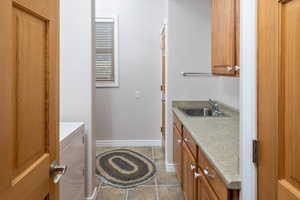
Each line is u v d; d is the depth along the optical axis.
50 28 1.13
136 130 5.38
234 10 1.91
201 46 3.86
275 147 0.93
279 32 0.89
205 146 1.77
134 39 5.26
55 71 1.20
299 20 0.79
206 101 3.89
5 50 0.76
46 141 1.12
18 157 0.87
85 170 2.90
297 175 0.80
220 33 2.31
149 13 5.23
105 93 5.32
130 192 3.33
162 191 3.35
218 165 1.40
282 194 0.88
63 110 2.90
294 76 0.82
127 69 5.30
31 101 0.97
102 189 3.41
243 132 1.16
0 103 0.74
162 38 4.83
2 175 0.75
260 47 1.04
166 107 4.07
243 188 1.17
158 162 4.41
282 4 0.88
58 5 1.23
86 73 2.89
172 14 3.85
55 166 1.20
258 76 1.06
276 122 0.92
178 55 3.87
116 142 5.36
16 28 0.85
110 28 5.23
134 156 4.71
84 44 2.88
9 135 0.79
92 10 2.95
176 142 3.44
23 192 0.90
